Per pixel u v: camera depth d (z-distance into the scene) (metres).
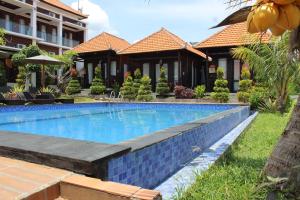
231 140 7.21
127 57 28.36
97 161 2.98
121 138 10.12
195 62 28.80
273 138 7.71
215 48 24.14
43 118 14.61
